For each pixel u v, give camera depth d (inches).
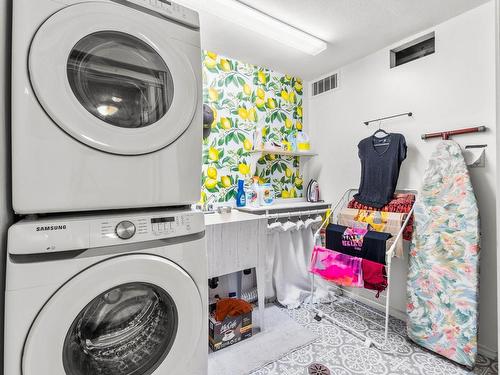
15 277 27.1
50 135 30.0
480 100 65.7
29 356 26.9
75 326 31.6
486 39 64.6
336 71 102.6
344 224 88.3
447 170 68.0
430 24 73.6
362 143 88.7
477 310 59.9
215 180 90.9
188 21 41.4
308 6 66.2
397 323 80.1
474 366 60.7
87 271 29.9
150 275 34.0
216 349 67.2
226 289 90.1
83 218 32.0
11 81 29.5
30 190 29.2
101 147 32.8
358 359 64.1
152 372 35.4
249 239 72.5
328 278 78.7
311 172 113.9
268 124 103.0
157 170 37.7
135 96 37.7
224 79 92.3
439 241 66.9
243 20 69.7
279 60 95.3
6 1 30.3
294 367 61.4
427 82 76.2
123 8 35.1
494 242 63.6
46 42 29.5
